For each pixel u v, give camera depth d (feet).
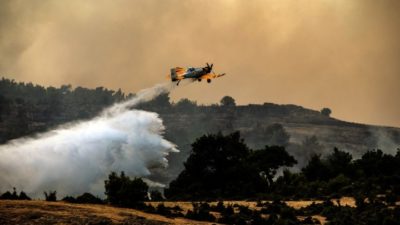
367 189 403.54
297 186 449.89
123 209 298.97
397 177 423.23
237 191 451.53
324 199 397.60
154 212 302.25
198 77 435.94
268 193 450.30
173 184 496.23
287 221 296.71
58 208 277.03
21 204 280.10
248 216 314.76
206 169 490.90
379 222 297.74
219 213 325.01
